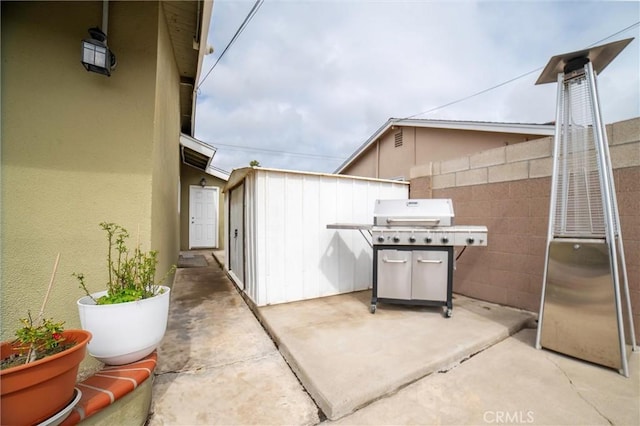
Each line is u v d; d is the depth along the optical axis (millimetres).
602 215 2406
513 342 2584
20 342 1288
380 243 3139
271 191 3561
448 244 2982
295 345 2332
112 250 2037
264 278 3492
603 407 1690
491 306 3438
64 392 1179
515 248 3357
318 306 3449
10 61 1771
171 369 2119
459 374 2053
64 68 1910
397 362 2064
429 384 1932
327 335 2539
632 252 2484
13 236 1771
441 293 3076
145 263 1818
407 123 8070
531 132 5418
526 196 3260
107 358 1534
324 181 3939
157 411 1664
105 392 1340
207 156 6938
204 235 9492
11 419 1035
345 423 1580
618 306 2070
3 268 1744
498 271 3520
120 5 2090
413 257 3141
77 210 1943
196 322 3074
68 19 1920
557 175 2475
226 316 3270
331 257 3994
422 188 4492
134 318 1556
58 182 1893
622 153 2545
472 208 3812
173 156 4629
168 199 3809
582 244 2262
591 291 2191
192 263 6734
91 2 1987
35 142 1830
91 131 1993
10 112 1771
